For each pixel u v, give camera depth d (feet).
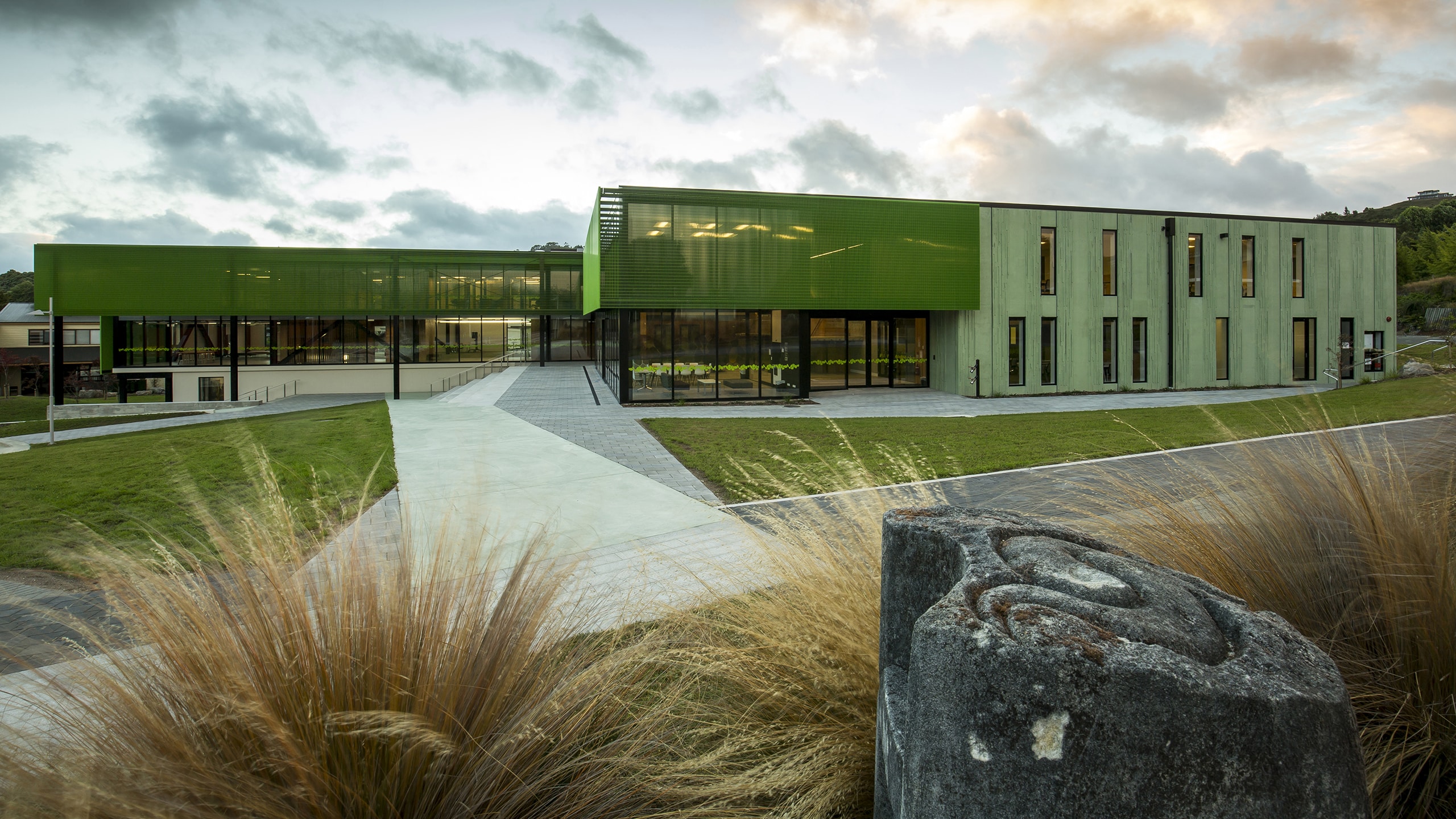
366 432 43.55
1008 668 3.71
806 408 58.29
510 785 5.66
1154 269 71.97
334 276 88.12
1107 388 71.46
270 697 5.08
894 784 4.73
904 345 75.61
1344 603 7.06
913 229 66.13
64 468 34.17
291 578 5.60
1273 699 3.63
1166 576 5.08
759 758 6.87
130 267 82.38
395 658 5.29
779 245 63.00
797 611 8.00
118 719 4.99
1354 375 77.10
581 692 6.36
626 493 25.94
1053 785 3.61
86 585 14.47
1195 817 3.53
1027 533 5.74
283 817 4.50
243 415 75.25
